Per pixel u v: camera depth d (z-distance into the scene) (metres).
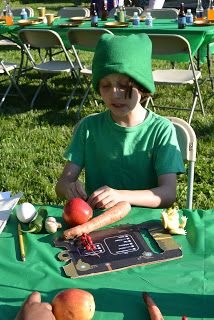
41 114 6.14
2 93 7.07
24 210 1.79
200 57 6.50
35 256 1.59
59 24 6.56
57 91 7.04
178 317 1.30
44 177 4.43
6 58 9.30
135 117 2.17
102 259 1.55
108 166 2.25
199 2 7.03
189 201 2.63
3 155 4.89
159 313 1.28
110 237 1.68
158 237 1.67
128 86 1.94
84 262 1.54
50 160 4.77
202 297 1.37
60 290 1.42
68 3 17.31
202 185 4.20
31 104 6.41
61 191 2.21
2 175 4.46
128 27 6.03
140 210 1.87
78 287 1.42
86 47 5.87
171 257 1.56
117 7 7.86
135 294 1.39
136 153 2.19
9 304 1.36
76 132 2.34
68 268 1.51
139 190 2.10
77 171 2.29
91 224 1.72
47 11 15.01
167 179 2.12
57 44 6.02
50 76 7.87
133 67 1.89
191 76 5.59
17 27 6.71
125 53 1.89
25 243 1.67
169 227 1.69
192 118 5.75
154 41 5.27
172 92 6.75
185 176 4.27
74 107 6.35
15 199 1.98
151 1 8.87
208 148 4.95
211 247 1.62
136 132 2.18
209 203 3.94
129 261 1.54
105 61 1.90
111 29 5.95
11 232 1.76
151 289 1.41
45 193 4.14
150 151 2.18
